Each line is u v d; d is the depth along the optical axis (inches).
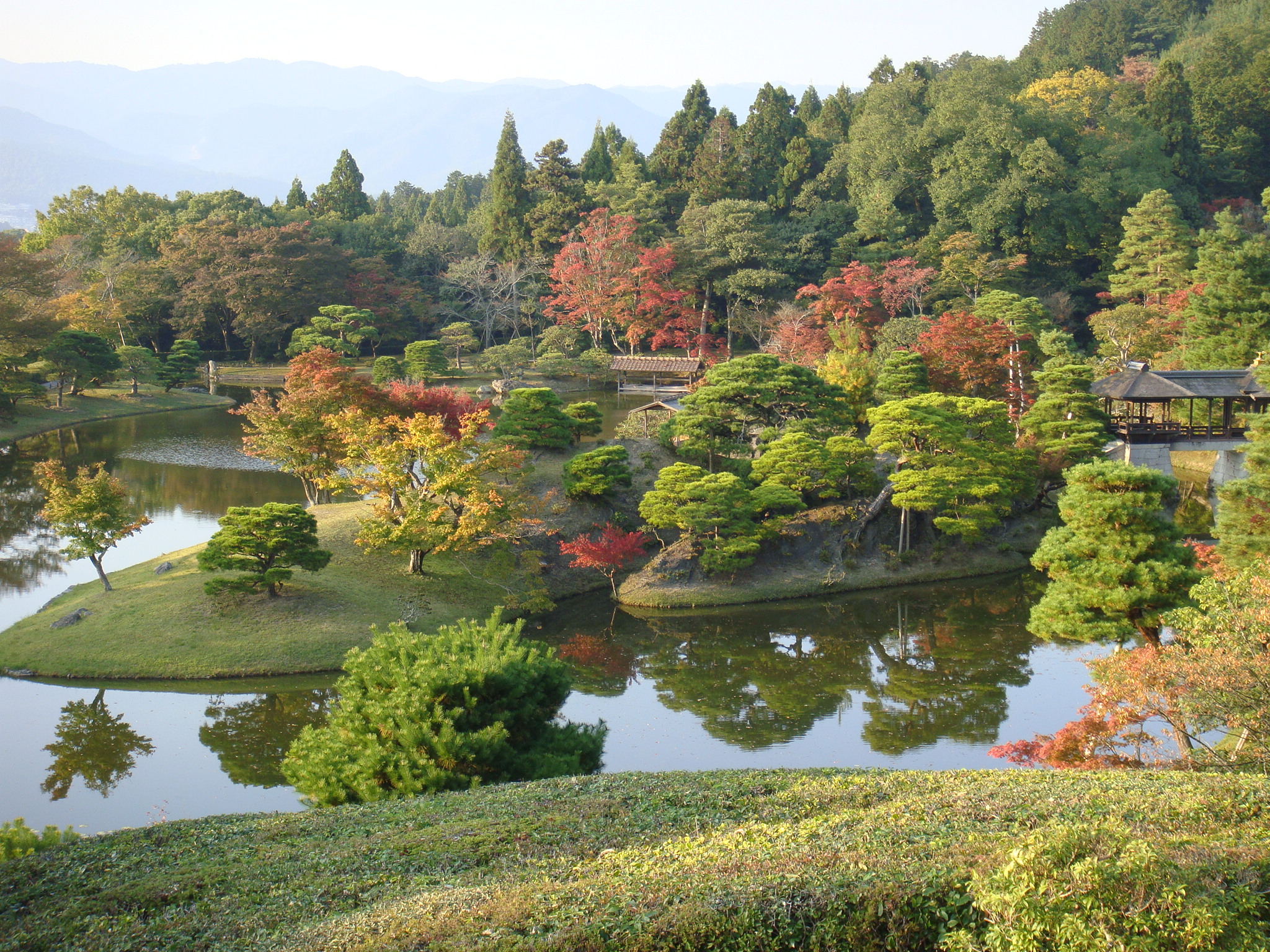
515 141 4640.8
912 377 2319.1
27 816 988.6
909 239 4097.0
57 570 1769.2
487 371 4008.4
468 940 428.8
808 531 1873.8
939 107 4264.3
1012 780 649.6
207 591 1441.9
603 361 3823.8
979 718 1248.2
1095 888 393.1
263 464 2642.7
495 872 539.5
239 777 1085.8
